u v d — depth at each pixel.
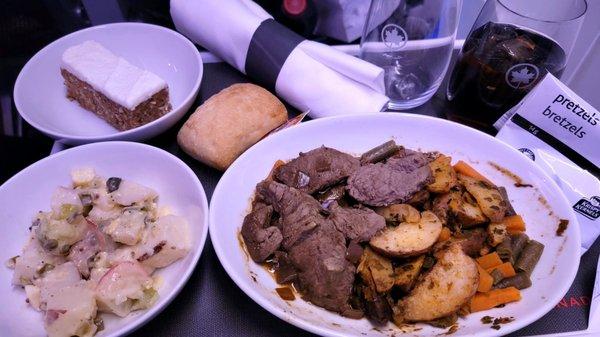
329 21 0.35
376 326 0.20
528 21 0.25
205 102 0.28
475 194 0.23
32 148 0.33
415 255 0.21
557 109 0.24
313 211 0.23
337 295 0.20
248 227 0.23
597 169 0.24
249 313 0.21
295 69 0.29
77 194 0.24
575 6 0.27
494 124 0.28
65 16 0.37
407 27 0.29
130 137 0.27
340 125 0.27
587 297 0.22
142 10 0.38
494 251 0.23
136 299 0.21
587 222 0.23
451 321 0.20
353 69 0.28
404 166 0.25
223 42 0.31
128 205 0.24
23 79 0.29
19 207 0.24
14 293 0.22
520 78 0.25
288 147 0.26
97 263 0.22
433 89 0.30
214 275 0.22
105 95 0.28
